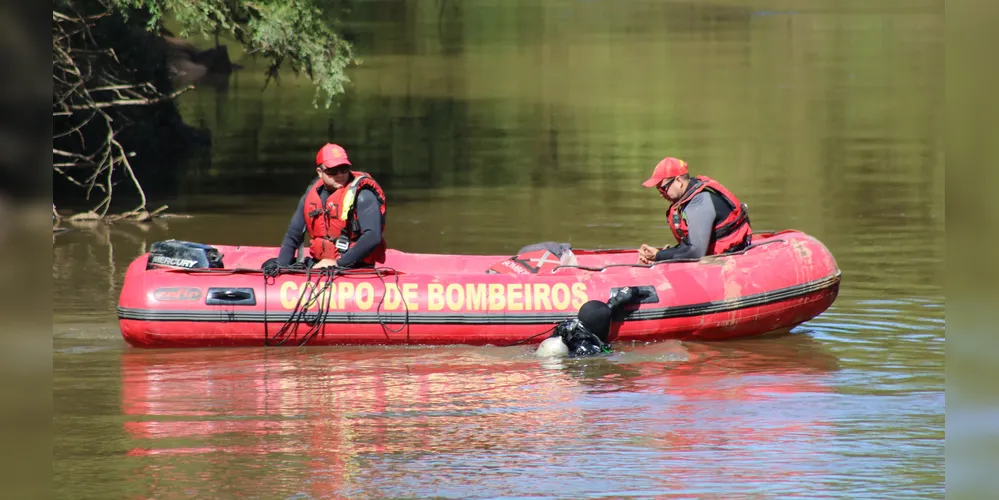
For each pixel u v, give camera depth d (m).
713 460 22.45
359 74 121.06
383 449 23.14
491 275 31.59
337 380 28.05
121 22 65.06
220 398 26.58
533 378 28.17
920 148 72.62
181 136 75.62
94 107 55.03
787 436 23.80
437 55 139.50
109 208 55.50
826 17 178.75
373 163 70.50
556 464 22.27
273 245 46.38
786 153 71.75
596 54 137.38
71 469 22.00
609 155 72.81
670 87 107.31
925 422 24.59
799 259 32.53
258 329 30.64
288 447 23.30
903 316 34.34
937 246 45.12
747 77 113.31
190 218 52.88
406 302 30.78
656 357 30.06
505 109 94.62
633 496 20.72
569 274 32.16
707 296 31.55
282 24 56.97
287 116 90.88
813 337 32.25
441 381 27.92
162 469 22.06
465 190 61.56
